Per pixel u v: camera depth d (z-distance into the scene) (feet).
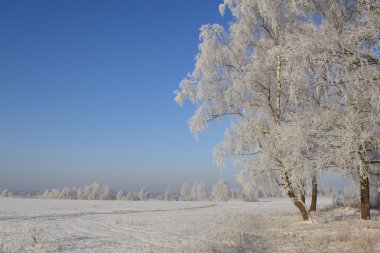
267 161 62.49
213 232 58.44
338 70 40.32
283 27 61.87
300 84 44.06
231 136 67.67
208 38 67.62
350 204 104.88
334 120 46.24
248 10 63.57
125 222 93.04
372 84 38.96
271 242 48.93
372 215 81.25
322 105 48.98
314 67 40.19
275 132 61.82
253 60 64.85
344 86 41.70
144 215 134.31
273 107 66.44
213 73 67.21
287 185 64.23
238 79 65.31
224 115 68.08
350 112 44.01
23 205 209.97
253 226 70.13
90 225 85.71
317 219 73.72
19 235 61.57
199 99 68.13
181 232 66.90
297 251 40.24
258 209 174.09
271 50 60.39
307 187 65.31
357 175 59.16
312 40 38.45
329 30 41.88
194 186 471.21
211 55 65.92
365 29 38.17
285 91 63.93
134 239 56.95
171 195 489.67
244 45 65.98
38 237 52.26
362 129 44.37
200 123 67.67
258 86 65.51
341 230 52.49
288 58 41.57
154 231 69.62
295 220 75.97
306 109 52.75
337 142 44.52
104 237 60.03
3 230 71.05
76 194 474.08
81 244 51.55
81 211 157.69
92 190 466.70
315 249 40.75
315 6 48.08
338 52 38.50
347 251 38.34
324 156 46.26
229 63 67.10
